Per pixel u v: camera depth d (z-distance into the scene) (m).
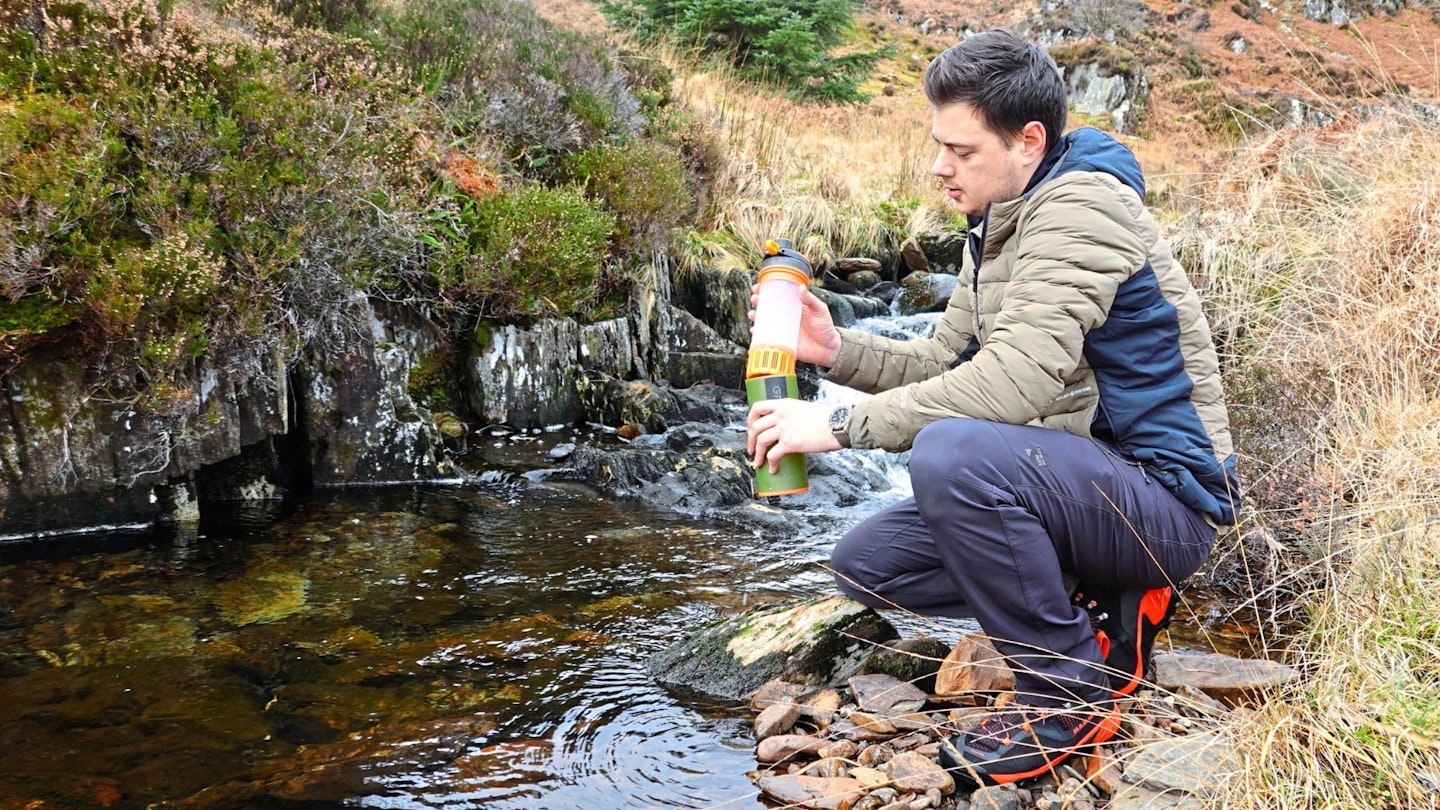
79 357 3.66
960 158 2.07
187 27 4.43
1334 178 5.31
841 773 2.06
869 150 11.24
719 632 2.70
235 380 4.01
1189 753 1.92
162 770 2.07
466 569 3.45
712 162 8.41
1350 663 2.02
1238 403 3.80
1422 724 1.79
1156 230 2.06
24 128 3.57
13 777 2.03
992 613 2.04
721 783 2.07
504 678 2.58
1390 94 5.26
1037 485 1.97
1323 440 3.30
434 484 4.57
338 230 4.38
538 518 4.12
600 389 5.67
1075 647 2.03
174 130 3.96
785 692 2.44
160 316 3.77
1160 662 2.43
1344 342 3.70
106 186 3.72
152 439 3.80
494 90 6.42
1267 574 3.14
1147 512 2.01
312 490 4.39
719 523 4.19
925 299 8.21
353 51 5.59
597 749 2.21
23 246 3.45
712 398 6.16
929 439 1.99
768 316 2.14
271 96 4.28
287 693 2.46
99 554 3.48
